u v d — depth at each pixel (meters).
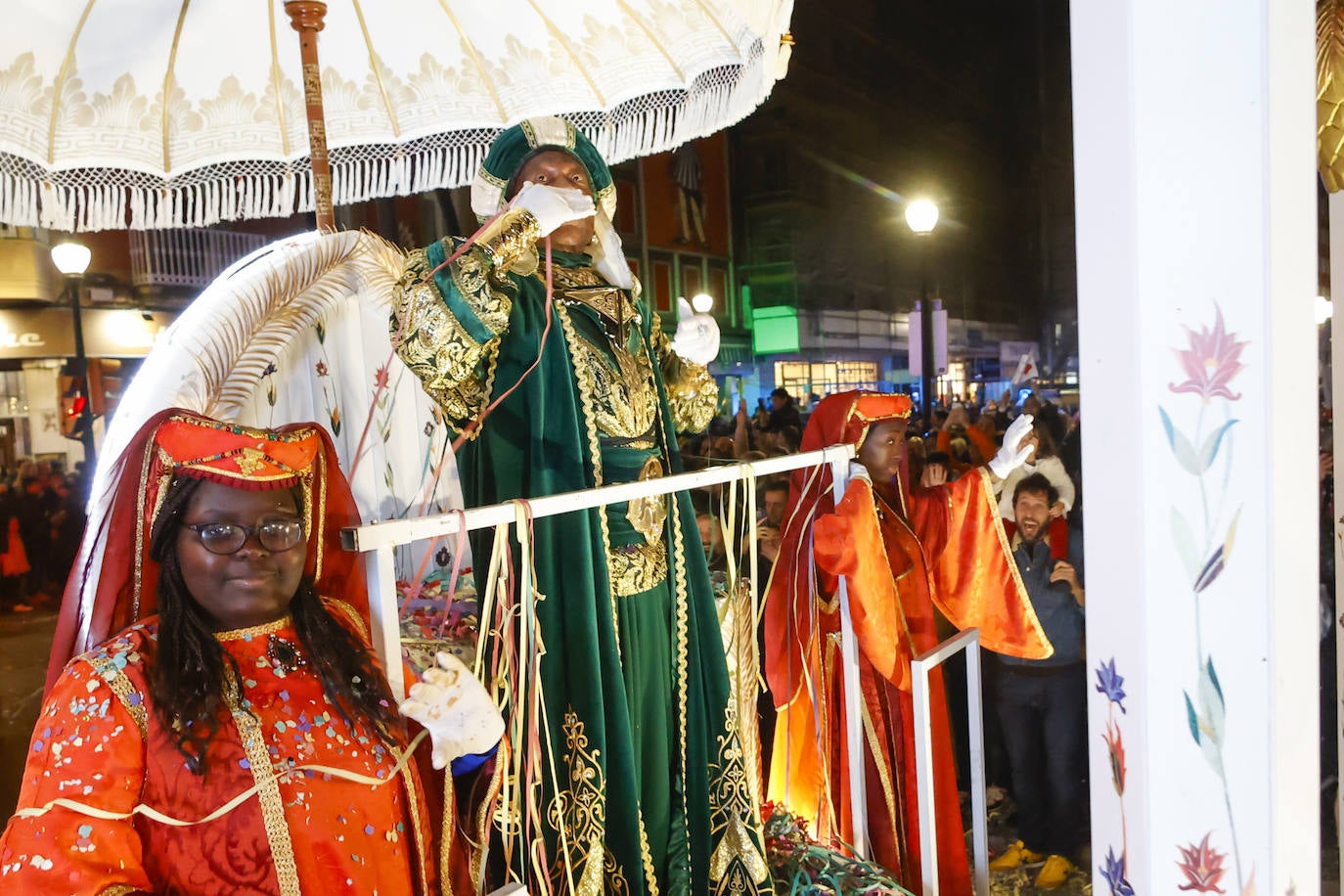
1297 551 0.97
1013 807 2.91
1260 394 0.93
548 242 1.19
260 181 1.78
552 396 1.29
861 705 1.82
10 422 5.58
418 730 1.08
